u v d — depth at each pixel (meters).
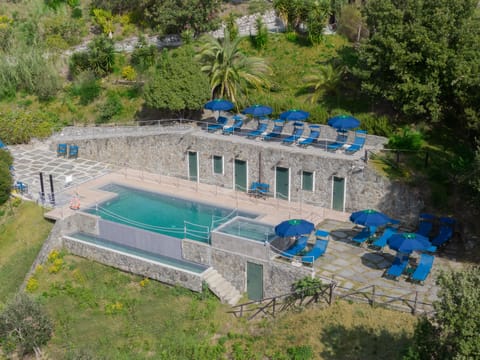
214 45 38.84
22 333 22.66
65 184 34.03
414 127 32.00
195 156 34.66
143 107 40.72
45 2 53.94
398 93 31.14
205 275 25.52
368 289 22.47
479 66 27.91
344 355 19.50
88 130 39.62
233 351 21.61
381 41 31.25
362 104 35.56
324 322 21.27
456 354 14.38
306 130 34.28
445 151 29.91
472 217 25.89
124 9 51.06
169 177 35.91
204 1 43.78
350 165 29.09
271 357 20.48
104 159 38.09
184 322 23.73
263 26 44.19
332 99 36.69
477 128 27.39
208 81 36.47
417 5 30.88
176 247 27.12
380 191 28.44
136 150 36.69
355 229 28.03
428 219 26.44
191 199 32.34
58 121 41.44
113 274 27.41
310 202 31.12
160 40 46.81
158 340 22.83
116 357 21.73
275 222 28.50
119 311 24.67
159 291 25.92
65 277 27.33
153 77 37.38
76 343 22.88
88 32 49.91
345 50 41.62
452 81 28.69
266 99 36.66
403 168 28.70
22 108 43.19
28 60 44.81
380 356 19.03
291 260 24.45
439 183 27.52
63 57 46.78
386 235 25.84
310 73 39.94
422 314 20.55
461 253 25.09
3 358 22.97
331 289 21.98
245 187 33.31
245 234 26.19
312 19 42.44
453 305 14.44
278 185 31.95
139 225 28.81
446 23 29.95
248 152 32.41
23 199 31.73
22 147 40.12
